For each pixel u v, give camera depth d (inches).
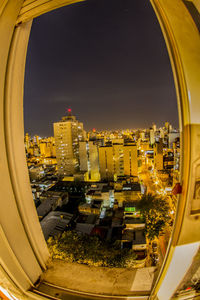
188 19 35.4
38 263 62.7
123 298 53.5
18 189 56.6
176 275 42.4
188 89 33.2
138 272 62.1
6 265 51.9
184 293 45.0
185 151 34.8
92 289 57.1
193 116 33.5
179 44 33.4
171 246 40.3
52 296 55.2
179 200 37.6
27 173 61.8
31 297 54.4
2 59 48.4
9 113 53.1
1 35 45.5
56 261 68.0
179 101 34.7
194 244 39.7
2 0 40.4
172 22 33.9
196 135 33.7
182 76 33.4
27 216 60.0
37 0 40.8
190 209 36.6
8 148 53.5
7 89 51.7
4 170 52.4
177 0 35.2
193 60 34.0
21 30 49.7
